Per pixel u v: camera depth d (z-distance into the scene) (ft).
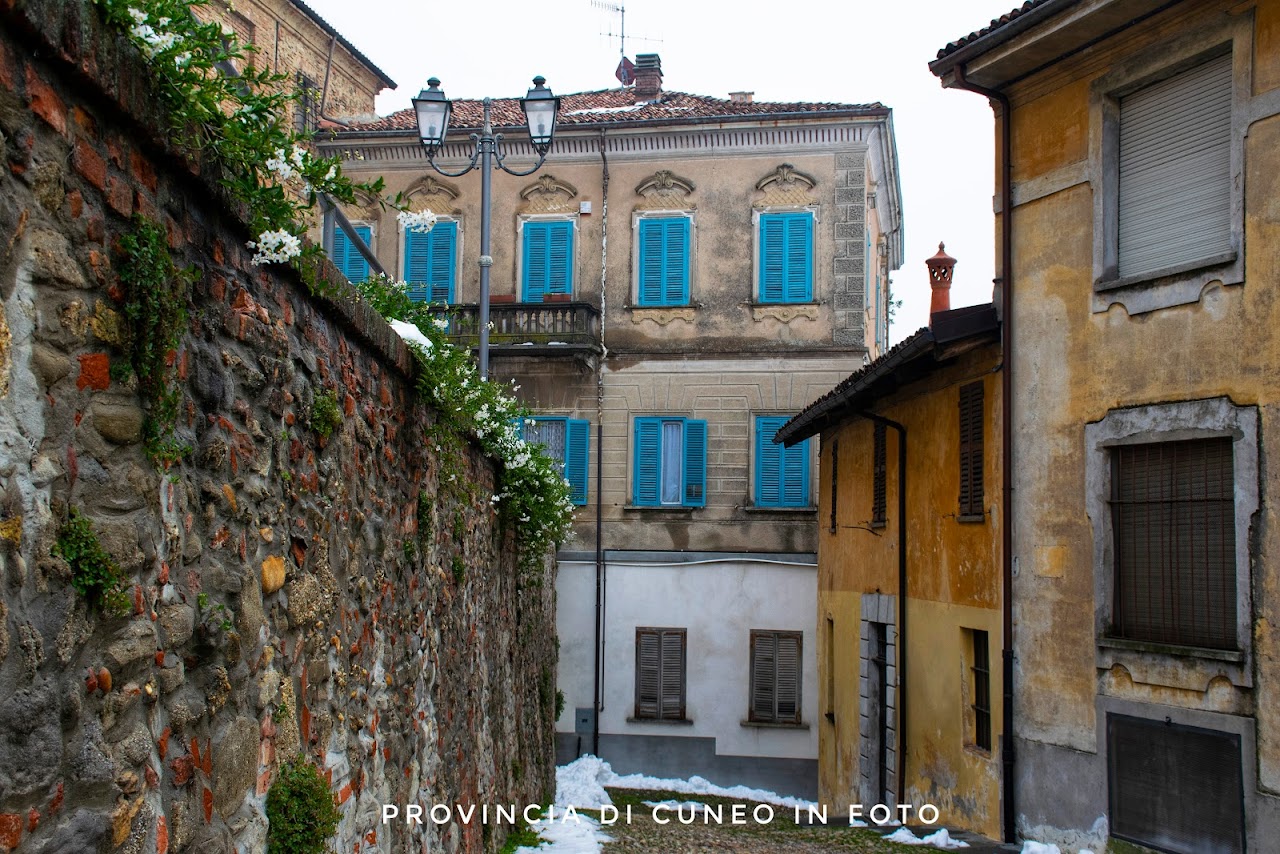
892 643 50.90
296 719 16.48
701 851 38.91
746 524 74.79
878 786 52.80
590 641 73.87
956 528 42.83
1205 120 32.78
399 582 23.26
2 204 9.16
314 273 16.40
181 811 12.37
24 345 9.50
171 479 12.37
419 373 24.59
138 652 11.34
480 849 32.50
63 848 9.85
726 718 72.59
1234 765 30.14
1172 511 32.89
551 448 76.13
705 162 77.20
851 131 75.82
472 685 32.50
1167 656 32.22
